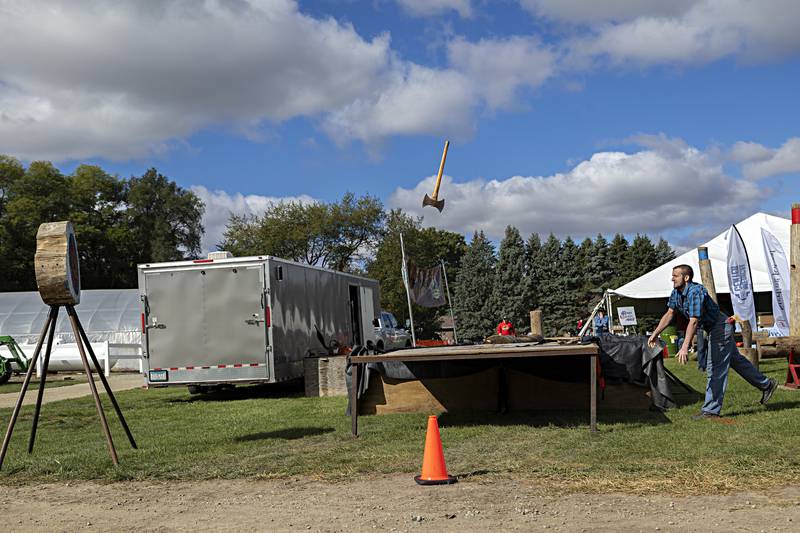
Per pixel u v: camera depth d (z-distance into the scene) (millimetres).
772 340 12695
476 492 5555
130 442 8203
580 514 4840
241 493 5867
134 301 29484
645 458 6438
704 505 4938
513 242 71688
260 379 14039
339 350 17156
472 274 72375
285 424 9609
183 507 5484
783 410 8828
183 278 14281
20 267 55969
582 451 6906
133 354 27328
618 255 76750
